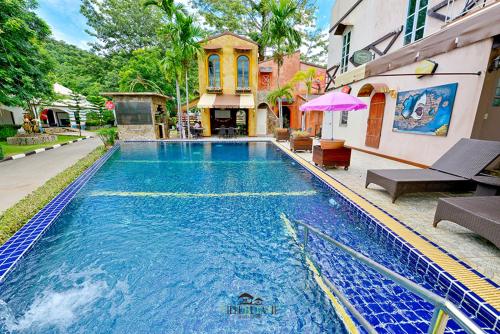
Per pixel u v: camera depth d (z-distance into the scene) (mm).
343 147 7758
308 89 18344
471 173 4727
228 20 27719
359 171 7645
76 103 24156
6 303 2695
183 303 2717
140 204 5512
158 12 33312
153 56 27969
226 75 20062
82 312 2576
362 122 11102
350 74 11219
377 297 2707
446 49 6453
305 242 3576
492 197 3568
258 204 5480
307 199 5770
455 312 1112
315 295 2803
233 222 4625
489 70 5578
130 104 18156
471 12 6023
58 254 3596
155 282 3037
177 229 4363
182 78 19141
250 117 20891
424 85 7414
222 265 3363
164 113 20797
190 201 5688
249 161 10688
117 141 17312
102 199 5828
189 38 17250
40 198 5043
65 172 7363
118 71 31406
